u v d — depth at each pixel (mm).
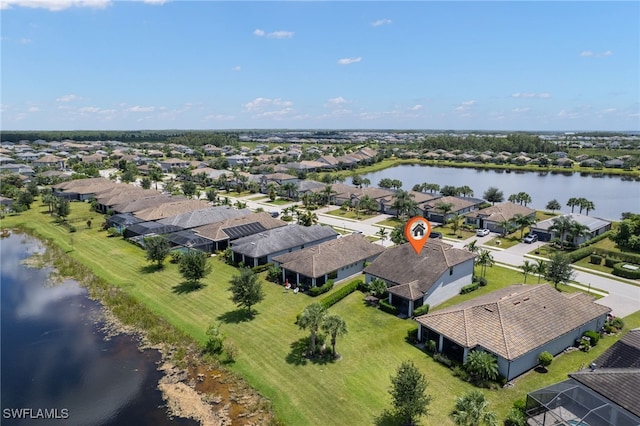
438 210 102438
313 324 41406
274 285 61781
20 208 113562
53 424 34531
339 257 63438
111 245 82250
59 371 41781
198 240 77000
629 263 69500
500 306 42844
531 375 39438
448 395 36375
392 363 41469
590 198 143625
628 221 82062
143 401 37125
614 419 30484
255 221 87750
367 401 35594
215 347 43594
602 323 48625
